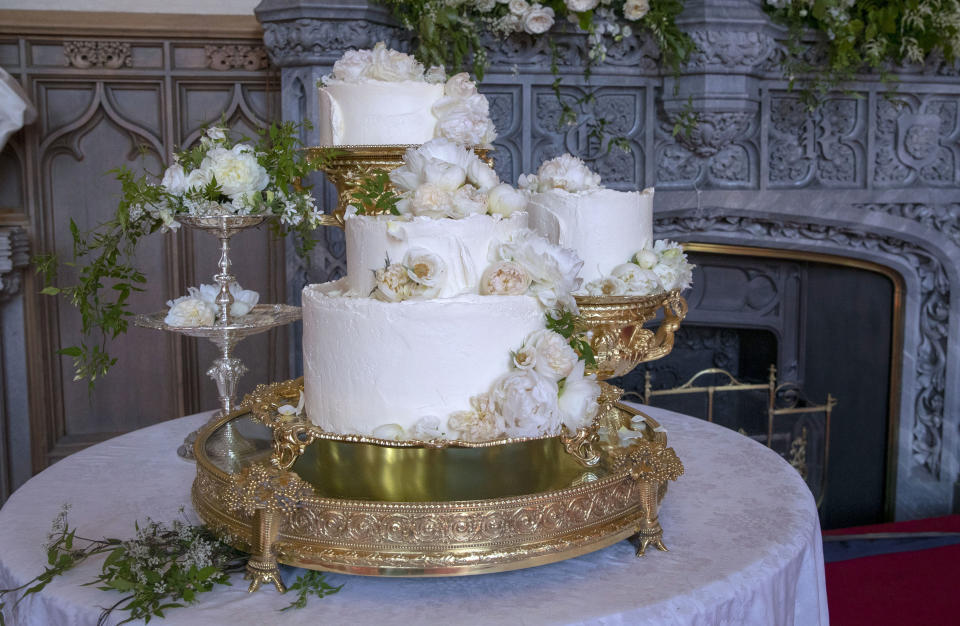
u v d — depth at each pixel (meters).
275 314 2.25
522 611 1.38
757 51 3.34
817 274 4.24
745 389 4.43
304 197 2.03
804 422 4.30
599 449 1.78
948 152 3.79
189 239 3.54
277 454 1.55
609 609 1.38
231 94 3.43
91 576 1.52
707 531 1.70
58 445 3.52
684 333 4.54
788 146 3.69
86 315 2.02
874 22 3.39
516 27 3.29
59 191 3.41
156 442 2.32
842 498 4.33
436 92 2.00
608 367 1.89
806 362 4.33
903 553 3.63
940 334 3.99
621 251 1.86
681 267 1.90
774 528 1.72
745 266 4.29
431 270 1.42
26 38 3.24
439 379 1.43
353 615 1.38
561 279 1.48
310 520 1.45
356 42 3.08
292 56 3.10
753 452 2.21
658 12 3.29
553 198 1.83
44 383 3.45
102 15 3.29
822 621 1.81
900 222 3.79
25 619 1.48
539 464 1.71
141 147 2.16
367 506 1.41
